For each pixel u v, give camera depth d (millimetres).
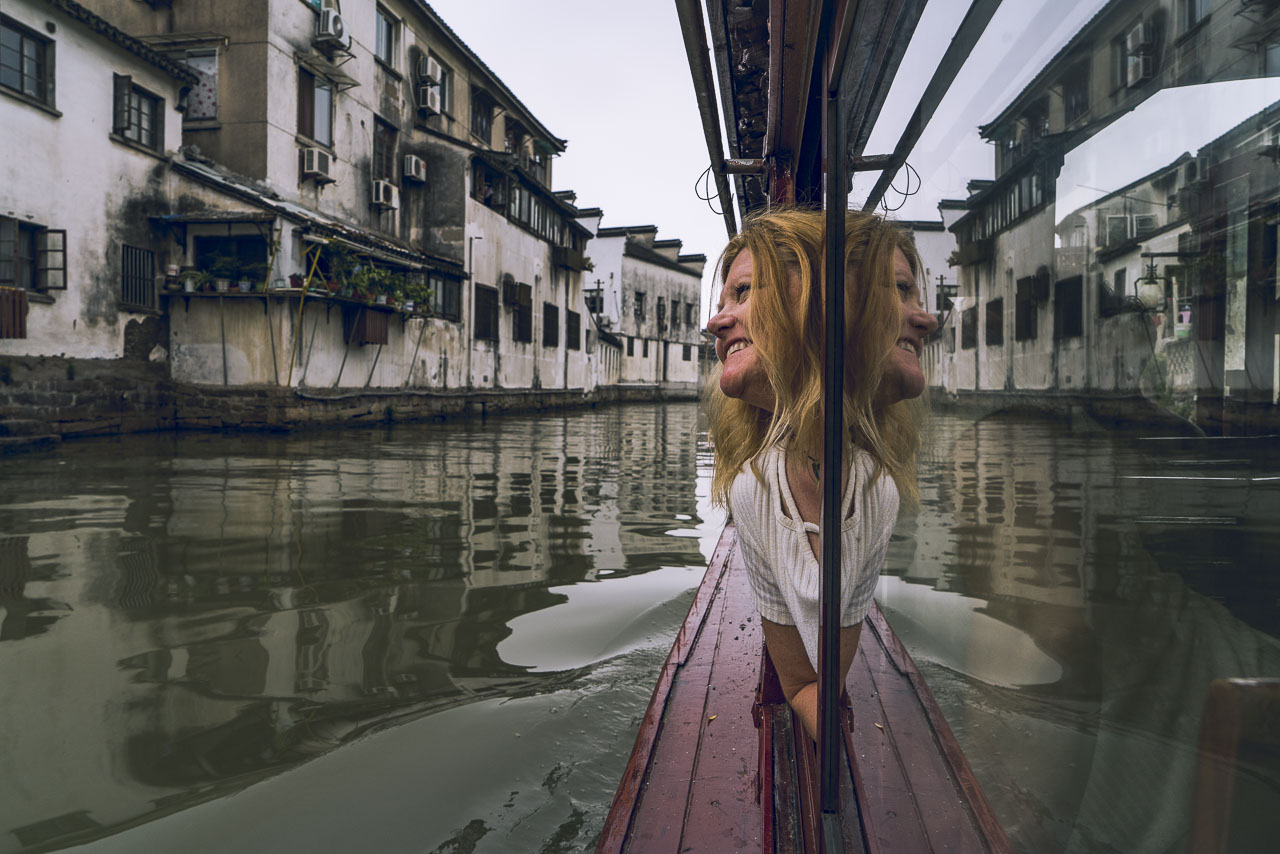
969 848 652
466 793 1867
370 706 2408
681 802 1418
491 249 21297
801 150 2166
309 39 15031
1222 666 366
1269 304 355
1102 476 426
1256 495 350
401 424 16578
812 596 896
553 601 3594
